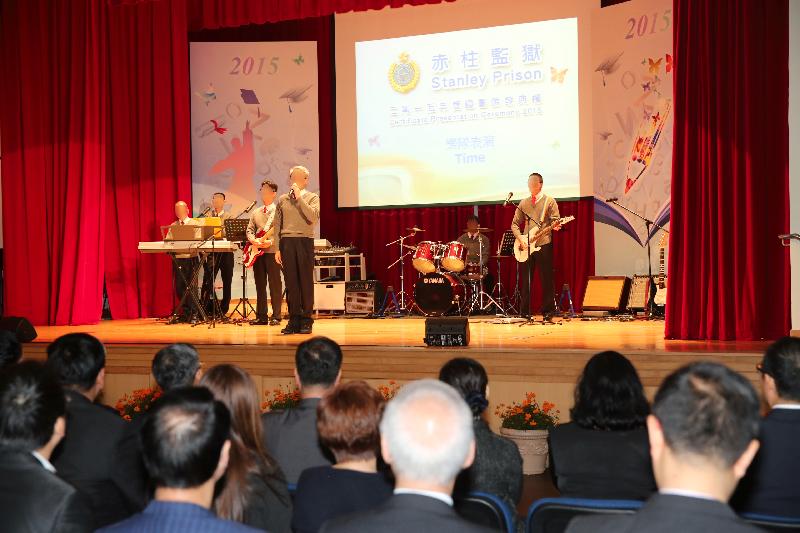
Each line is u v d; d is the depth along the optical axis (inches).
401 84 390.6
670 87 334.0
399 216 399.2
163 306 369.1
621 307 339.6
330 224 404.8
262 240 296.7
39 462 69.9
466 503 78.2
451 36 383.2
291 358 211.0
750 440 48.3
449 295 332.5
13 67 324.8
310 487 80.9
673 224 229.5
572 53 365.1
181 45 371.9
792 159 218.7
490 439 98.0
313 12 328.5
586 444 92.9
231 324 307.4
